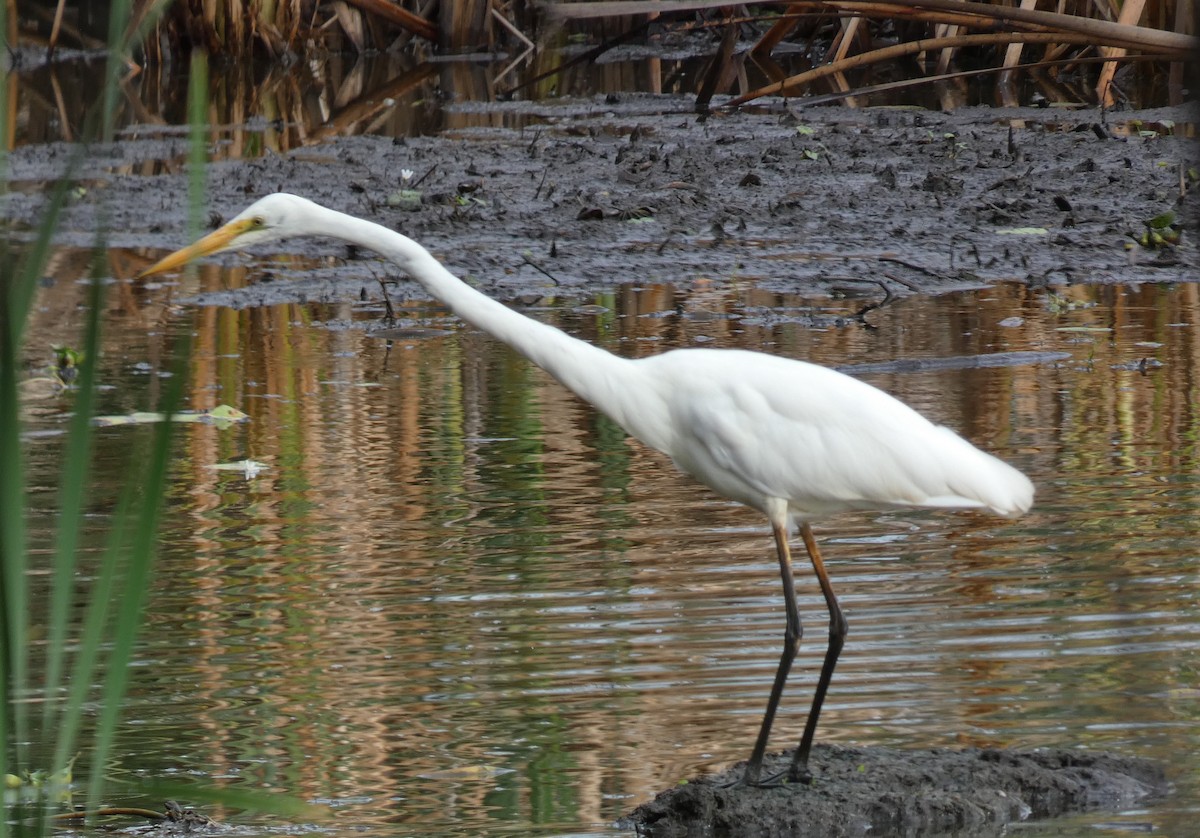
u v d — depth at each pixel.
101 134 5.47
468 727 8.21
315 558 10.61
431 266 8.32
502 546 10.77
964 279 17.97
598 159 24.34
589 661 8.95
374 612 9.70
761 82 31.77
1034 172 22.59
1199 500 11.15
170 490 11.99
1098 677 8.54
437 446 12.98
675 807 7.30
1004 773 7.53
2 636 5.68
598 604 9.73
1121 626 9.16
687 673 8.77
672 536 10.92
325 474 12.32
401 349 15.96
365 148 25.67
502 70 34.09
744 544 10.75
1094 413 13.07
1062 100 29.14
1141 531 10.63
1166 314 16.27
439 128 27.73
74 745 8.15
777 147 24.56
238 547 10.84
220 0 33.78
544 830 7.17
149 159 25.39
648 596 9.84
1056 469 11.84
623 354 14.91
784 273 18.34
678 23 38.09
